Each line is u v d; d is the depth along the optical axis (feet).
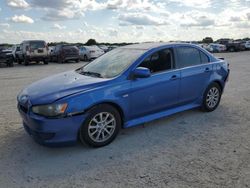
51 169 11.87
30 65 67.87
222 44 125.59
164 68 16.65
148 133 15.83
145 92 15.39
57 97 12.81
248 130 16.20
